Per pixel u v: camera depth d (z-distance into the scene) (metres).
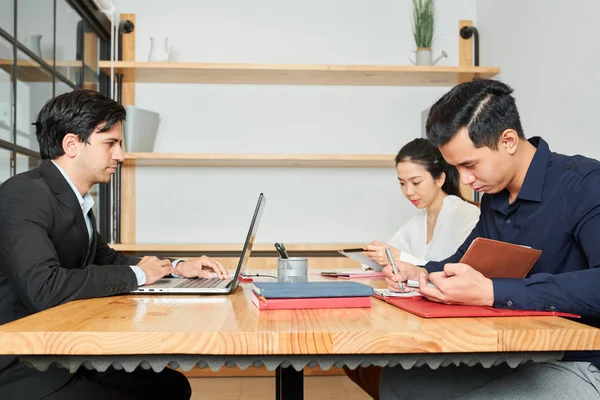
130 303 1.16
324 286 1.12
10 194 1.30
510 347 0.84
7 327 0.85
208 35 3.32
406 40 3.38
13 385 1.12
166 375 1.40
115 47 3.24
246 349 0.81
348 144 3.35
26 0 2.23
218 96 3.31
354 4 3.37
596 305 1.01
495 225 1.44
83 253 1.48
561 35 2.44
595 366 1.15
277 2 3.35
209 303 1.17
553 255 1.27
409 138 3.37
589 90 2.22
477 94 1.19
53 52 2.54
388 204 3.33
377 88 3.36
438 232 2.22
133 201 3.27
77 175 1.51
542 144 1.29
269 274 2.00
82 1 2.85
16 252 1.21
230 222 3.29
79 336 0.81
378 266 1.93
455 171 2.28
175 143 3.30
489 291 1.03
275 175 3.31
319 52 3.36
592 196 1.18
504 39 3.02
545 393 0.98
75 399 1.14
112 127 1.53
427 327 0.87
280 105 3.33
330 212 3.31
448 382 1.04
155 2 3.31
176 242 3.26
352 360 0.84
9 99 2.07
